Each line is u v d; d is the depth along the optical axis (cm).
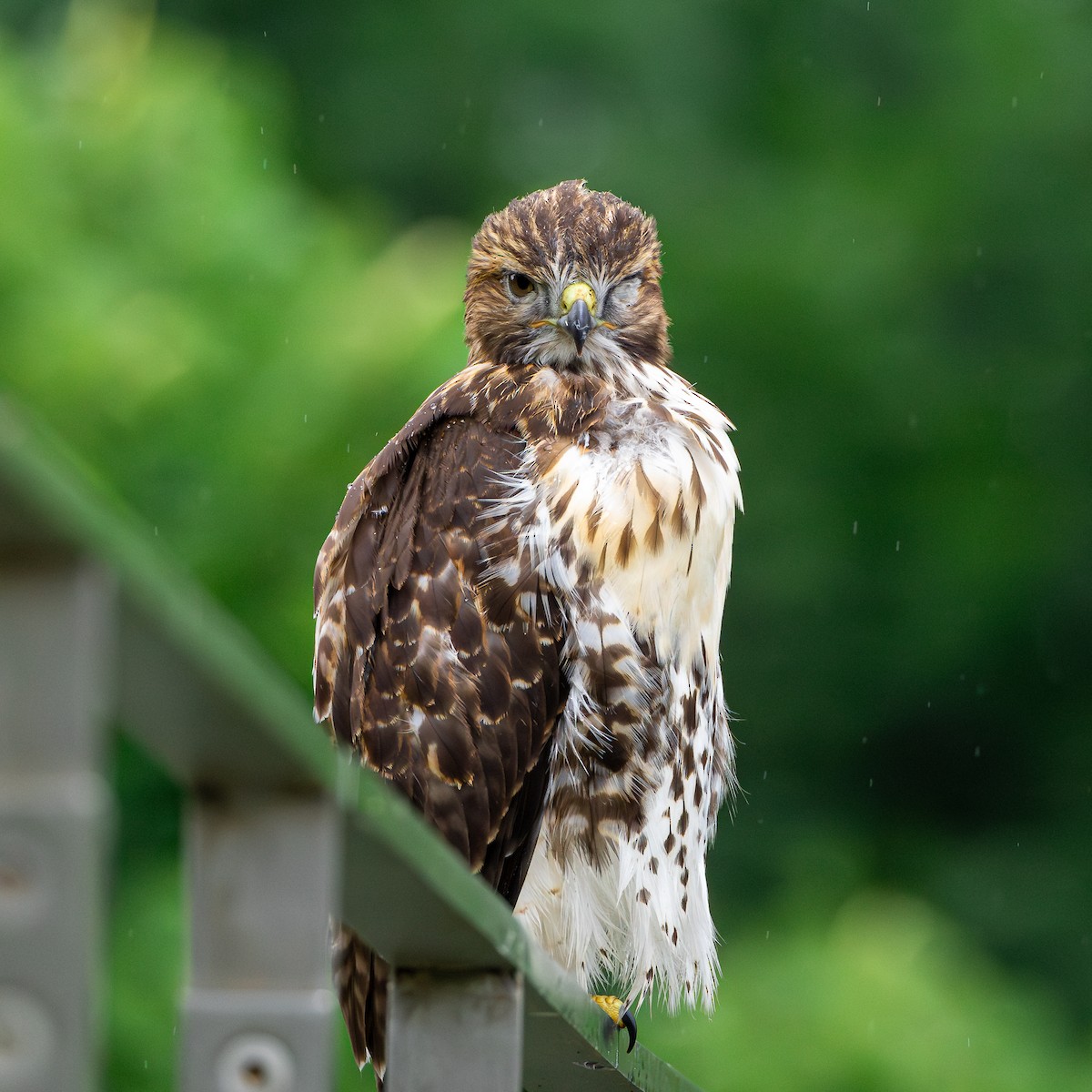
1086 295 2327
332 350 1158
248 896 270
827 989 1333
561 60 2309
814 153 2372
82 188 1238
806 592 2183
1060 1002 2112
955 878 2175
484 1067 364
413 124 2252
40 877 218
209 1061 269
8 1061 218
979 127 2381
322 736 275
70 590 216
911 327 2306
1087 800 2228
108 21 1334
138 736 258
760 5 2442
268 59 2244
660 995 759
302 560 1127
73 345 1127
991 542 2214
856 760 2197
